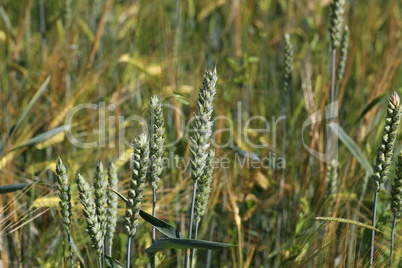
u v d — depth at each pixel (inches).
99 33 60.4
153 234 36.9
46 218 48.6
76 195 45.7
